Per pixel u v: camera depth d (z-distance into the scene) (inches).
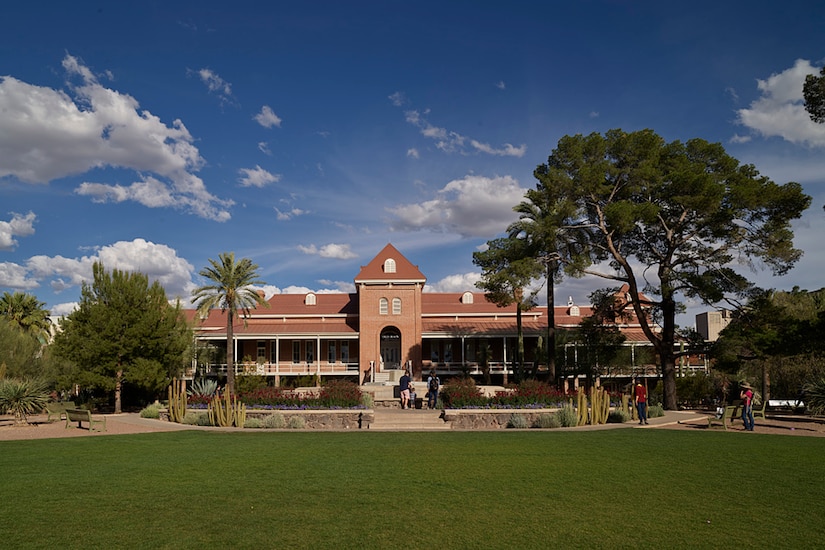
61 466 550.9
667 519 377.4
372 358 2085.4
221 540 329.4
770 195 1161.4
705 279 1234.6
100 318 1371.8
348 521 367.6
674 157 1307.8
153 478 492.4
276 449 668.7
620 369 1859.0
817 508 404.8
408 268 2133.4
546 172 1389.0
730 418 1016.9
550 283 1551.4
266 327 2175.2
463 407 1055.0
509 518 377.1
